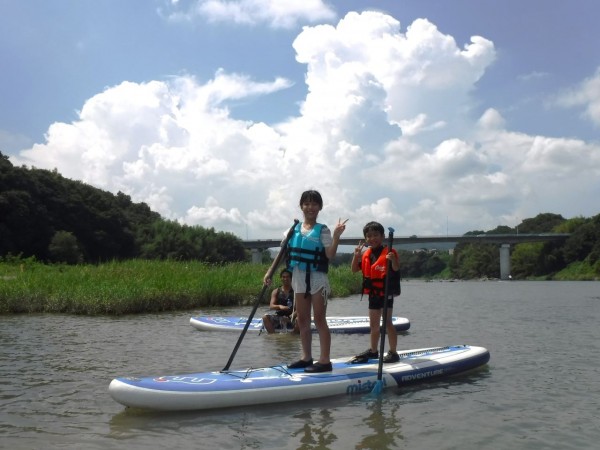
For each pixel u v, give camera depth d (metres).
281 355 8.10
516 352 8.48
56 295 15.15
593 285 54.88
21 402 5.29
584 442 4.20
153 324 12.17
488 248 114.19
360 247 6.67
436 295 31.97
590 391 5.81
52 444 4.10
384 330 5.90
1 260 28.92
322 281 5.86
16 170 55.91
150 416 4.82
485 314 16.48
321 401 5.35
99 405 5.19
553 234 91.44
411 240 86.31
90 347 8.73
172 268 20.95
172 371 6.82
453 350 7.30
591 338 10.23
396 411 5.02
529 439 4.26
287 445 4.10
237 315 14.49
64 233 54.81
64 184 62.75
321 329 5.93
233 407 5.08
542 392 5.77
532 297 28.41
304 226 5.95
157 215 87.12
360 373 5.91
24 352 8.21
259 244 84.19
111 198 77.69
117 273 18.44
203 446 4.07
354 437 4.29
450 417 4.83
